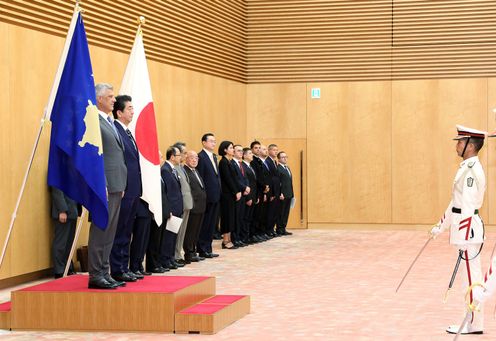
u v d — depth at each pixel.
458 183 7.46
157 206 9.83
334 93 20.36
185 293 7.87
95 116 7.59
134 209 8.50
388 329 7.70
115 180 7.70
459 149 7.57
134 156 8.46
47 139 11.30
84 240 11.95
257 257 13.81
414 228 19.97
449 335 7.41
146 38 14.81
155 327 7.55
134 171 8.44
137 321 7.58
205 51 17.73
